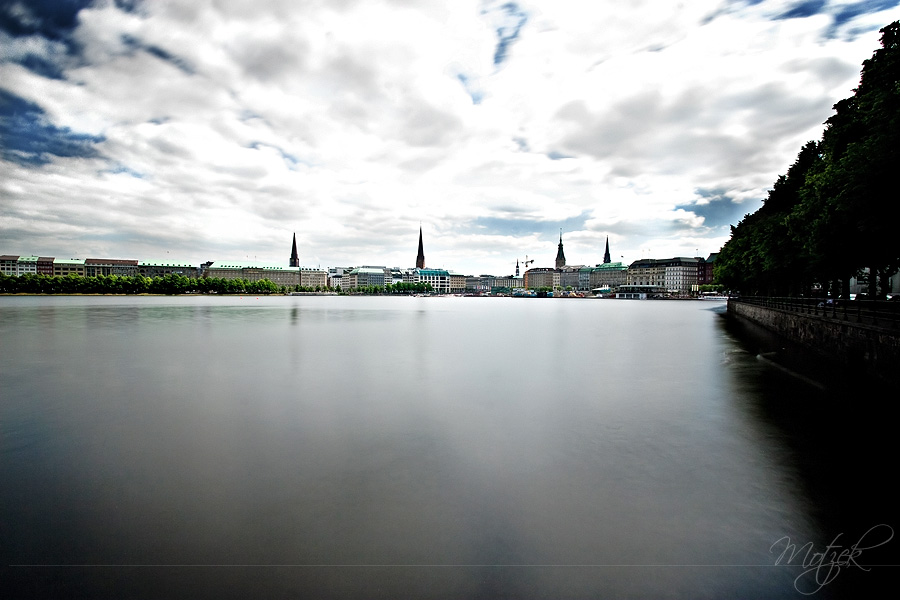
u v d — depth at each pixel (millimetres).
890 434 15164
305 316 81562
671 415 17703
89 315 77125
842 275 37719
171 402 19875
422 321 71250
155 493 11477
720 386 22719
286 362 30484
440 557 8898
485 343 41500
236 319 71375
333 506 10781
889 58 23469
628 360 31359
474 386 23094
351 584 8203
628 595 7855
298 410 18609
